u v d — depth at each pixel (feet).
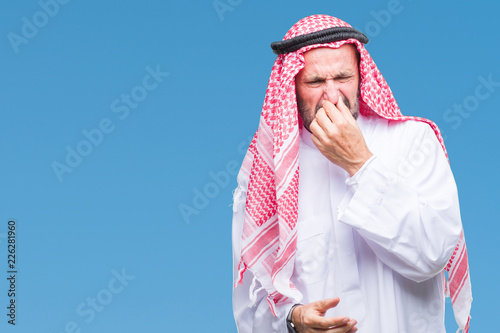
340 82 13.88
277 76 14.38
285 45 14.01
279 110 14.02
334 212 14.30
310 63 13.84
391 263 13.76
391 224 13.30
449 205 13.64
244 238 14.67
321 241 14.33
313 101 13.94
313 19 14.40
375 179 13.34
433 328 14.37
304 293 14.43
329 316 14.23
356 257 14.28
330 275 14.32
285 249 14.12
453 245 13.58
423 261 13.48
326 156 13.69
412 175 13.87
